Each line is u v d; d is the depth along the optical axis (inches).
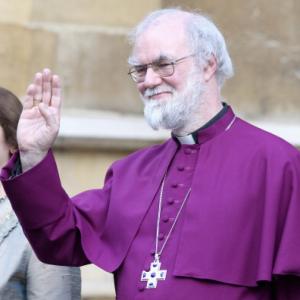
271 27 966.4
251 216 565.6
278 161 573.3
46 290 617.3
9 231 625.6
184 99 586.2
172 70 585.0
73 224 591.8
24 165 577.0
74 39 908.6
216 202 570.3
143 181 605.6
